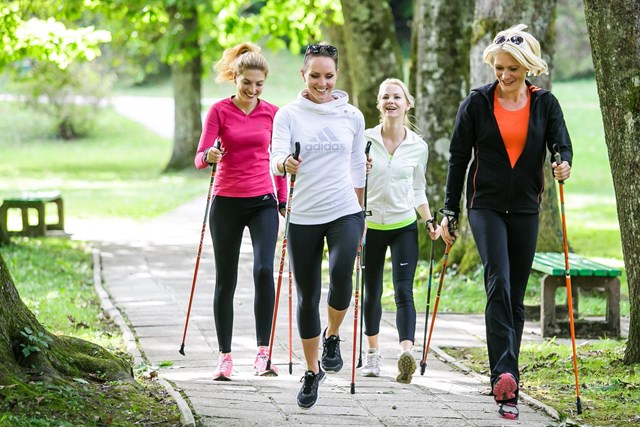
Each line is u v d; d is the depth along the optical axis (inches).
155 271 776.3
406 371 408.2
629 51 419.8
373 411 360.8
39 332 365.4
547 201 749.9
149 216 1219.2
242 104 418.3
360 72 917.8
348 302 364.5
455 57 824.9
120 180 1825.8
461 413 361.4
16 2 1106.7
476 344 521.0
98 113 2593.5
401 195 430.9
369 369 430.9
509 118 359.9
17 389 327.6
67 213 1263.5
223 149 415.8
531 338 550.9
